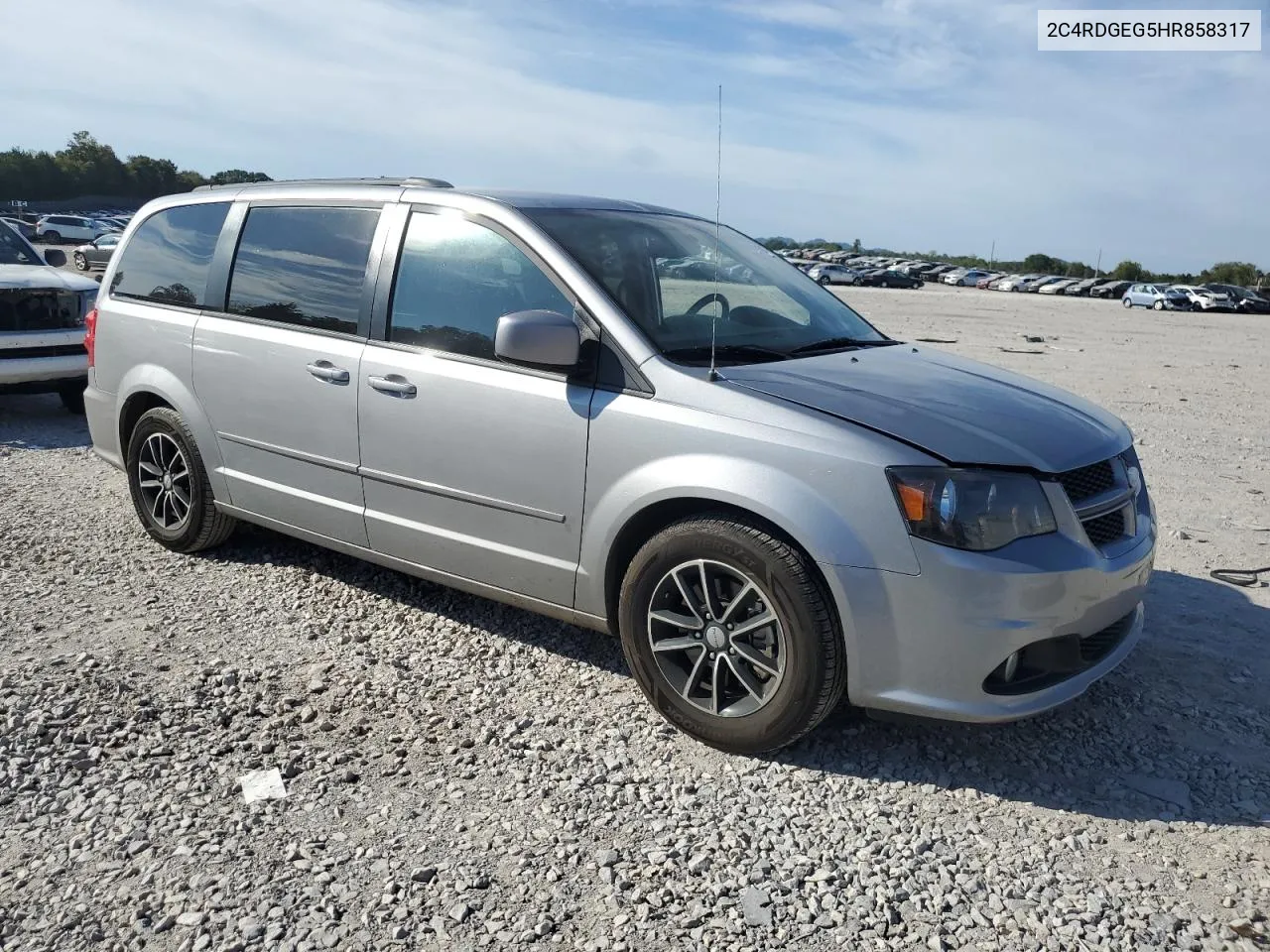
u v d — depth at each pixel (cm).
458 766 323
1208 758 340
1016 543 305
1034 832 295
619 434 342
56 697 354
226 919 249
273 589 470
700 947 244
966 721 307
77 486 639
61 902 254
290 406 440
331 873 268
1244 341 2381
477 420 377
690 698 342
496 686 379
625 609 349
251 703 358
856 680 313
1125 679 397
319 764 321
